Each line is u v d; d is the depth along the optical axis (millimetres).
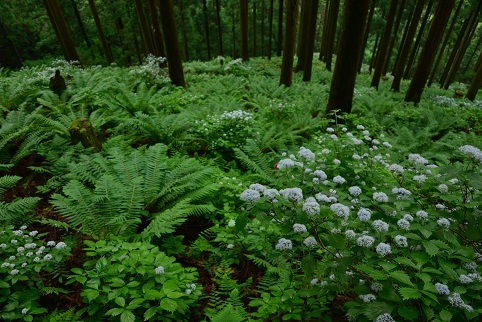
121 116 7309
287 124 8375
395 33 24609
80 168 4547
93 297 2377
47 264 2797
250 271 3498
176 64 10672
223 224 4180
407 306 1868
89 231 3451
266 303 2711
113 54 28031
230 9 30531
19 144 5730
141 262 2762
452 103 13289
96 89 8359
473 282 1929
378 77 17438
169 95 9141
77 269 2670
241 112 6680
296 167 3600
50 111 6988
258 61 23188
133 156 4656
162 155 4680
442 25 11492
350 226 2445
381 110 10602
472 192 2615
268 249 3271
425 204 3053
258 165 5508
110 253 3027
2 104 7430
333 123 8469
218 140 6227
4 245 2857
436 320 1718
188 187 4289
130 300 2617
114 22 25906
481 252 2381
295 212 2295
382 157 4520
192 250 3723
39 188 4422
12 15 26703
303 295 2533
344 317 2605
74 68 13594
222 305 2822
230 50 40656
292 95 12336
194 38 28984
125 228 3508
